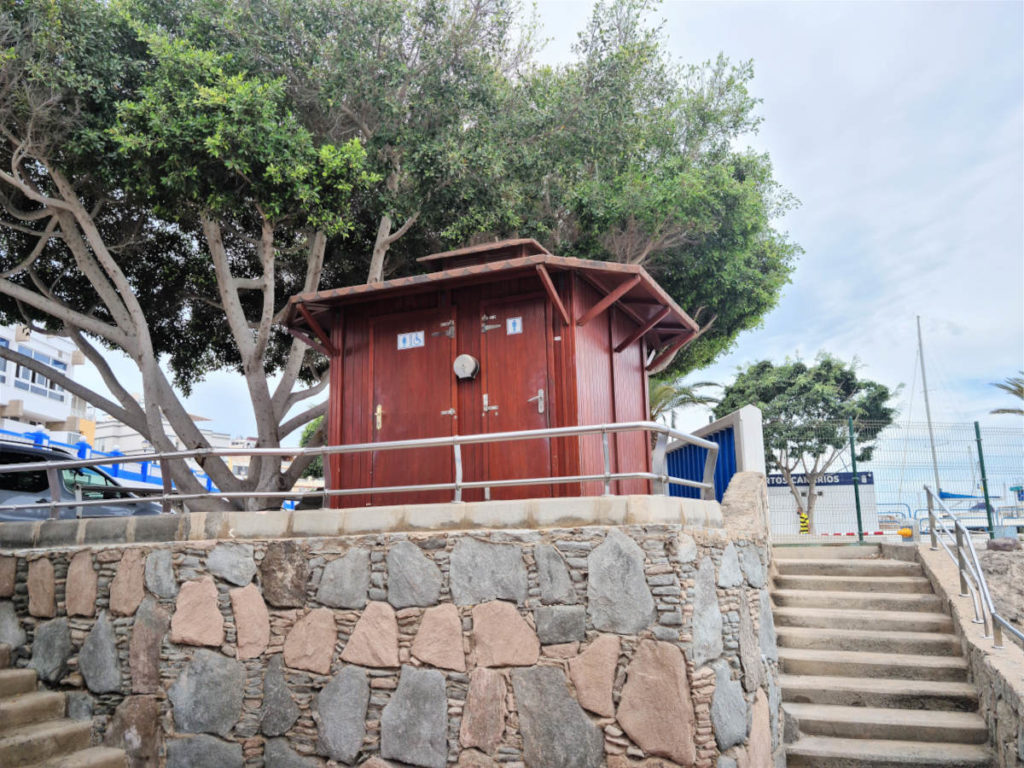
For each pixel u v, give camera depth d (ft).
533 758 15.58
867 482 42.27
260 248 39.86
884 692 21.65
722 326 52.39
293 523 19.25
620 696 15.17
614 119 39.99
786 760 19.76
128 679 19.75
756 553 20.72
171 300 45.34
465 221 36.24
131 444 113.50
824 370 90.38
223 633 18.89
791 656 23.66
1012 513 38.52
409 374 24.84
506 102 40.91
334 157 31.30
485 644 16.44
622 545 15.78
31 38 30.04
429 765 16.35
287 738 17.85
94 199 39.58
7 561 22.57
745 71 47.88
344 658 17.63
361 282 45.75
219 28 34.09
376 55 36.68
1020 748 17.07
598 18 40.86
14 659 21.81
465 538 17.10
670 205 41.04
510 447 23.11
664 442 19.42
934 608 26.00
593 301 24.57
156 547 20.06
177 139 29.17
